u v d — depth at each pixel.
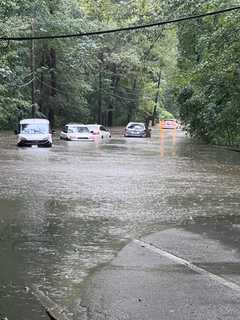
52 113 60.38
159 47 75.06
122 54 69.44
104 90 73.69
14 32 37.41
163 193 16.25
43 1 46.12
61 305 6.86
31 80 49.66
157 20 36.72
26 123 36.06
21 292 7.34
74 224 11.69
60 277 8.00
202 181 19.22
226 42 29.36
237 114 37.19
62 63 58.59
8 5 34.22
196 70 32.91
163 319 6.37
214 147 39.41
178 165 25.02
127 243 10.07
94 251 9.48
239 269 8.41
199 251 9.49
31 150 32.44
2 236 10.52
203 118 42.38
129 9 40.84
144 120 91.62
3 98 43.81
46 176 19.64
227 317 6.42
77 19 53.44
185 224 11.85
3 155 28.44
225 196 15.85
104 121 79.12
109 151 33.00
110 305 6.84
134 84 82.88
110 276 8.03
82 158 27.47
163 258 9.04
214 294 7.23
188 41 42.28
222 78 32.88
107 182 18.41
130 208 13.66
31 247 9.70
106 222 11.95
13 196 15.10
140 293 7.27
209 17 31.97
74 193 15.84
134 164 25.00
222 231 11.12
